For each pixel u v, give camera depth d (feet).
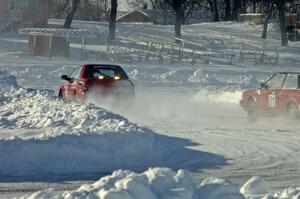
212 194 64.13
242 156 125.18
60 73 352.69
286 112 178.50
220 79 379.14
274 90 182.19
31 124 145.69
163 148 130.11
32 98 179.22
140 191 62.90
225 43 617.21
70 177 103.71
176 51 538.47
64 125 140.26
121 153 120.16
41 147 114.21
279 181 101.81
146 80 360.07
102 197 61.41
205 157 123.85
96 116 143.64
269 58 529.04
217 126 174.19
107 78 199.31
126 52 510.17
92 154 116.88
